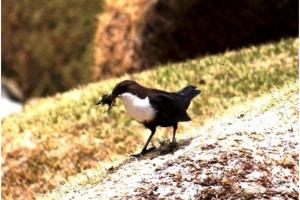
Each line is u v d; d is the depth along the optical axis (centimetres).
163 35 2820
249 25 2758
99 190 1195
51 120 2059
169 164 1177
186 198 1096
